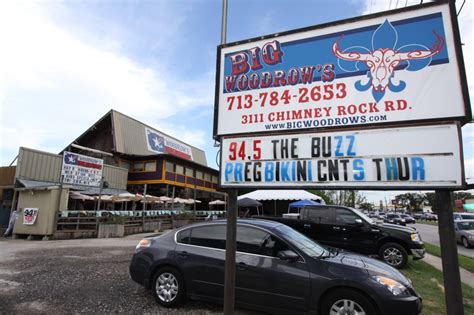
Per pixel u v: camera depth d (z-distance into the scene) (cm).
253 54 357
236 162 341
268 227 484
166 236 544
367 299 387
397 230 881
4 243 1286
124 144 3097
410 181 271
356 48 310
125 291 572
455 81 268
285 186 317
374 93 295
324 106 314
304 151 315
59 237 1469
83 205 2242
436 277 764
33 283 621
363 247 902
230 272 316
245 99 351
